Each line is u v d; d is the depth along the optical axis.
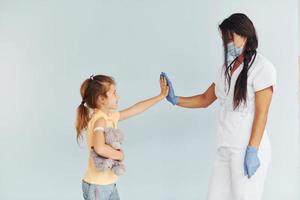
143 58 2.97
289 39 2.88
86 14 3.01
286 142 2.91
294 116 2.90
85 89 2.50
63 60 3.03
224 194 2.47
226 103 2.44
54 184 3.05
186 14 2.94
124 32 2.98
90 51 3.01
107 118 2.46
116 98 2.51
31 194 3.07
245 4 2.90
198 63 2.94
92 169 2.43
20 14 3.04
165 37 2.96
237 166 2.36
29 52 3.05
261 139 2.34
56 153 3.05
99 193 2.40
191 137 2.98
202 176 2.98
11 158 3.07
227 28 2.36
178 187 3.00
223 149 2.44
